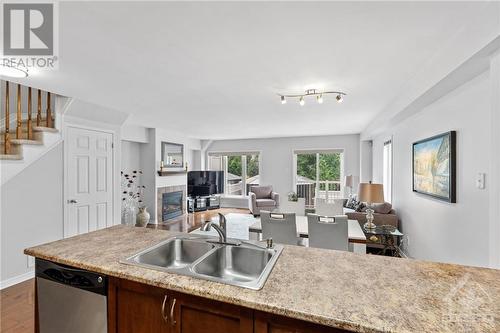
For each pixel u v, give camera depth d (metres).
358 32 1.69
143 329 1.19
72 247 1.54
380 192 3.02
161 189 6.04
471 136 2.06
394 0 1.36
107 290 1.26
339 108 3.82
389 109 3.58
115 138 4.17
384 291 1.02
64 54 2.01
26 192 2.96
